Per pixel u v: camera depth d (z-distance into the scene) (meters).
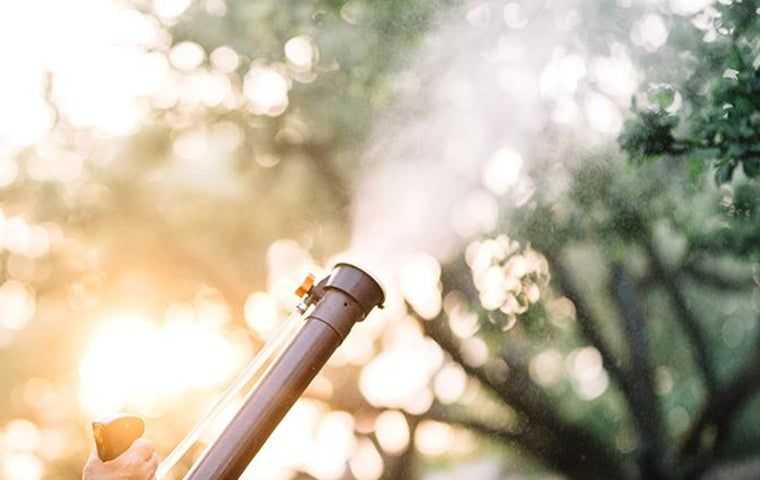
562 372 11.22
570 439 11.23
